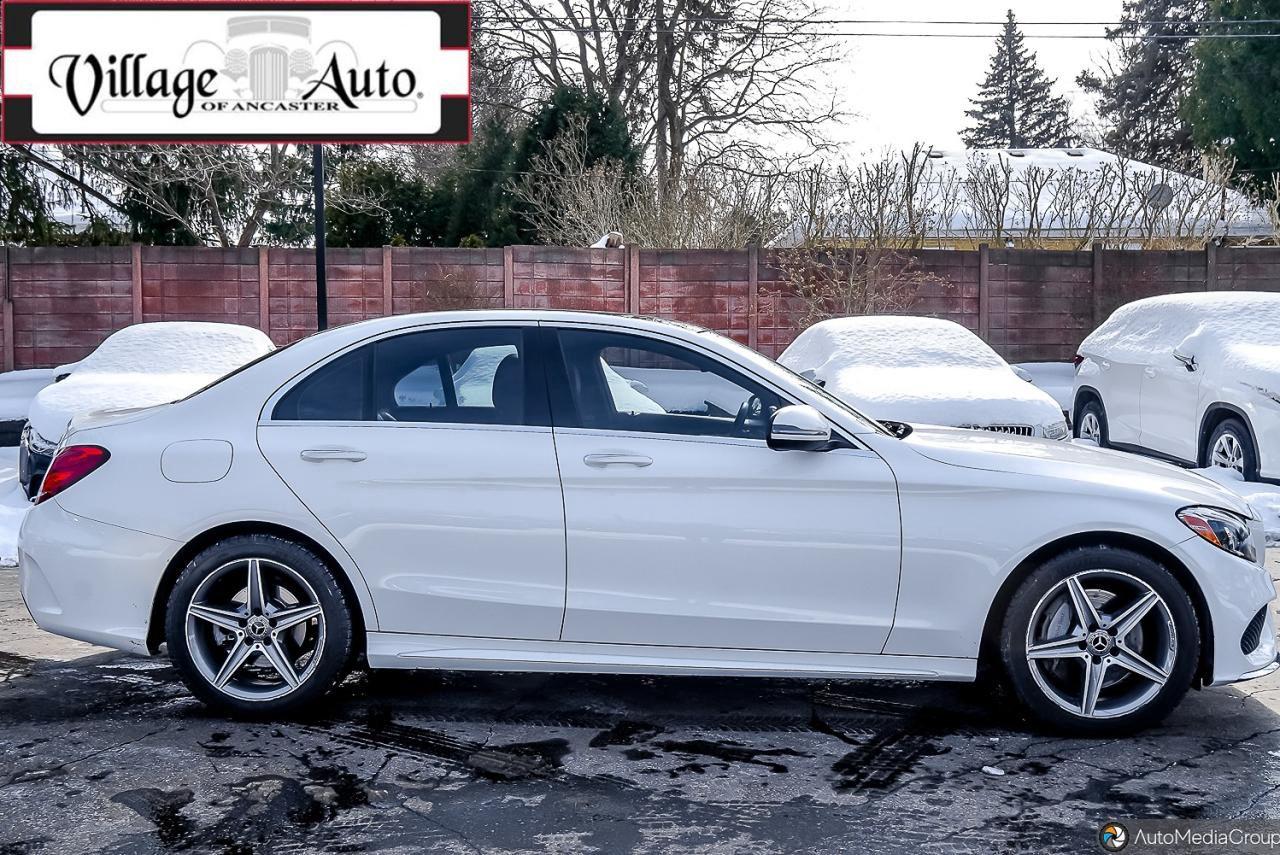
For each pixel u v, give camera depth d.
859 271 18.72
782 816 3.66
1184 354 10.41
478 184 30.33
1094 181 24.78
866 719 4.63
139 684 5.09
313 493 4.49
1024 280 18.89
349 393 4.63
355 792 3.85
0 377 17.55
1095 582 4.41
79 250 18.06
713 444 4.48
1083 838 3.50
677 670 4.48
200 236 26.34
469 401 4.60
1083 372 12.48
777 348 18.89
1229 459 9.81
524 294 18.59
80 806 3.72
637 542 4.42
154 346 11.24
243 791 3.85
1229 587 4.39
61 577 4.58
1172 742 4.36
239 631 4.53
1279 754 4.22
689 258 18.75
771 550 4.41
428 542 4.48
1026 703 4.40
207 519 4.50
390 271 18.48
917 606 4.41
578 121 28.83
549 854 3.38
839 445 4.48
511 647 4.52
